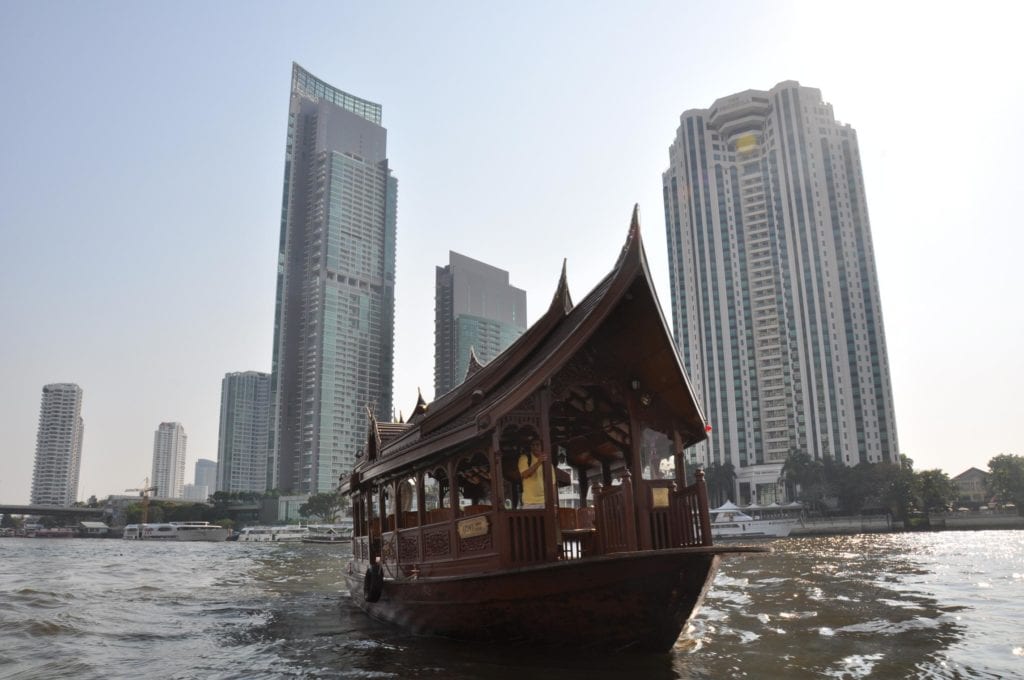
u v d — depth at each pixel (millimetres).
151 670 13805
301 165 199375
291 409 185250
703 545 12438
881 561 40688
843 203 157625
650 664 12359
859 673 11797
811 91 162250
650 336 14000
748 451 154375
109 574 43031
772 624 17016
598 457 18250
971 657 13047
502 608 13352
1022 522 113188
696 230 167375
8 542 137125
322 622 19984
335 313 188375
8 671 13875
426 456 15438
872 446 147250
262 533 143375
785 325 156250
